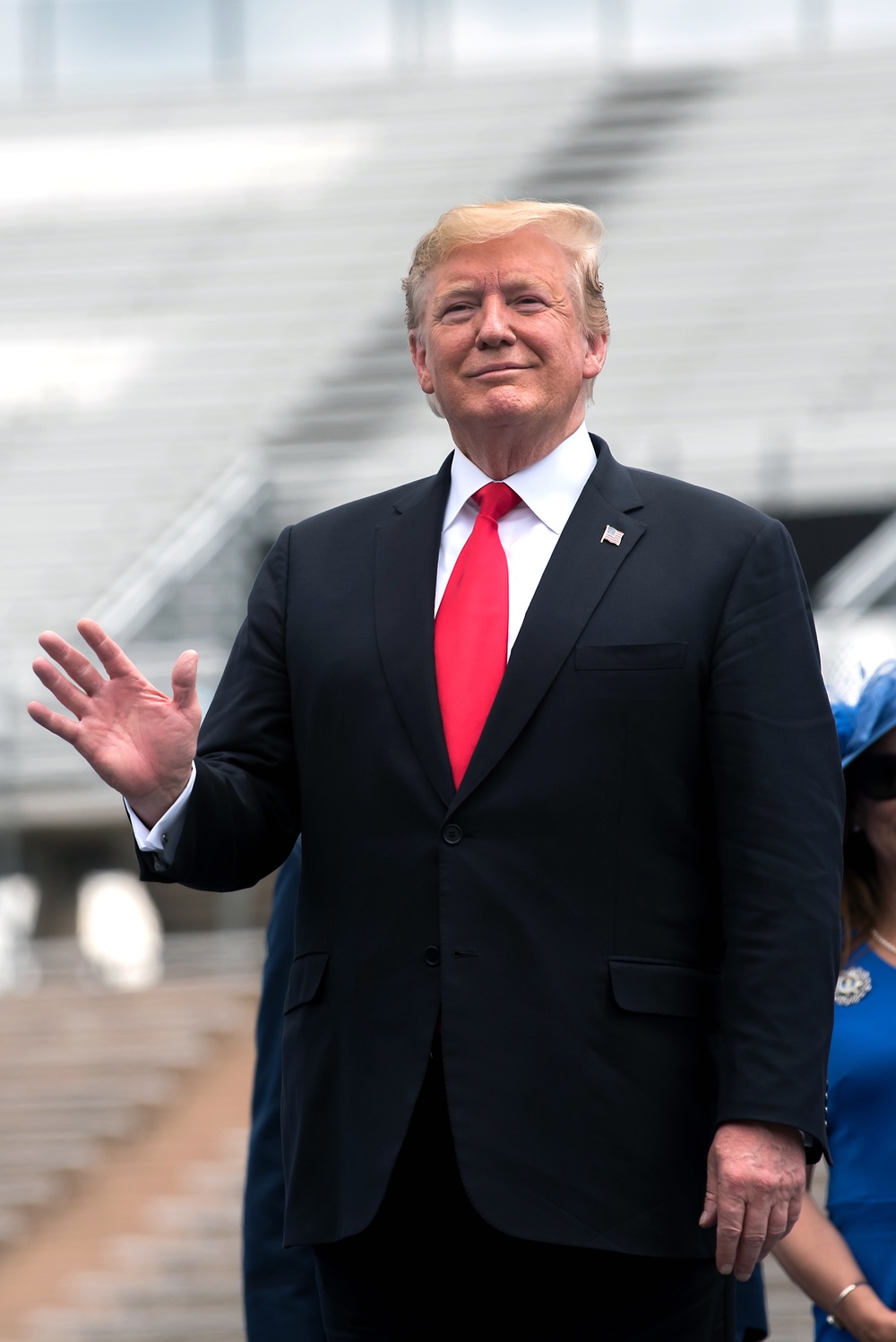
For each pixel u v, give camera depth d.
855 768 9.31
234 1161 24.20
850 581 29.30
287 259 53.66
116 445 47.28
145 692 7.22
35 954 34.19
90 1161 24.19
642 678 7.09
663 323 47.81
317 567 7.83
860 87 55.12
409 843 7.07
